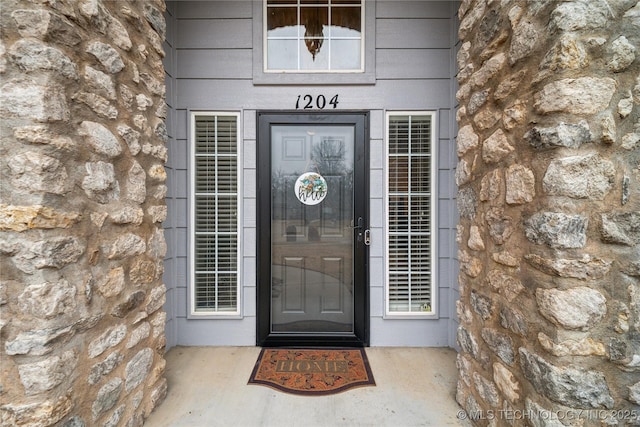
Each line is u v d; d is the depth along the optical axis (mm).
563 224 1090
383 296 2568
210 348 2521
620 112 1086
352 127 2590
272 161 2605
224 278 2607
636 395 1062
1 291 1060
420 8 2541
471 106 1694
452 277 2537
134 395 1585
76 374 1210
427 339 2578
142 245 1651
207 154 2594
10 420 1068
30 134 1070
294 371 2186
